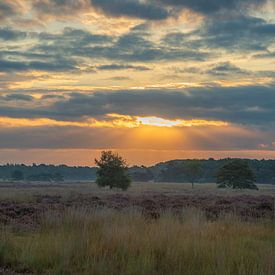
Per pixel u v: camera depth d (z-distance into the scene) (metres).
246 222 17.92
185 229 13.62
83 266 9.89
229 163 99.19
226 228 15.38
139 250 10.79
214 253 10.55
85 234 12.20
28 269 10.05
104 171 71.44
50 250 10.85
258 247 12.22
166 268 9.69
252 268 9.43
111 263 9.83
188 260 10.19
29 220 18.11
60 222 15.81
